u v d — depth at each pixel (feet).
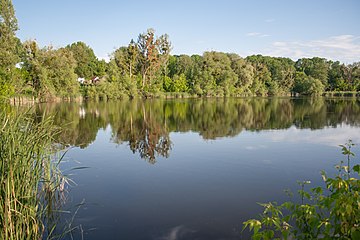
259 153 36.01
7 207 13.08
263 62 252.01
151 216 18.92
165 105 118.11
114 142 43.68
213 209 19.90
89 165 31.09
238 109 99.09
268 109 98.89
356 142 42.34
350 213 7.45
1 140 15.03
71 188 24.12
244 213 19.21
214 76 186.60
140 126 60.49
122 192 23.16
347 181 8.16
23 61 113.91
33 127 18.47
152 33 174.91
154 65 177.37
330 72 237.04
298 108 102.63
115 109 98.32
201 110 95.71
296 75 224.74
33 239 14.76
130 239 16.11
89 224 17.79
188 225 17.67
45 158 20.30
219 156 34.65
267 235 8.21
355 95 203.41
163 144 42.24
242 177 26.78
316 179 25.94
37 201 16.66
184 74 195.83
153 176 27.35
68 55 149.89
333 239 8.13
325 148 38.55
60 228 17.22
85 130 54.75
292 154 35.37
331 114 81.97
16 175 14.78
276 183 25.03
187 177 26.94
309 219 9.46
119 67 175.52
